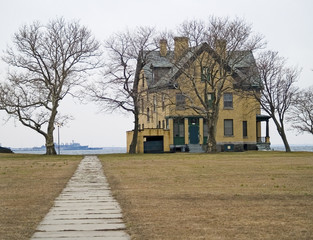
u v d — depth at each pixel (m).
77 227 11.23
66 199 15.77
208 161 34.88
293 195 15.95
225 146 60.03
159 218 12.13
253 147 62.19
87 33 67.62
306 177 21.92
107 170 27.36
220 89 50.31
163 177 22.66
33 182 21.06
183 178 22.11
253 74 51.28
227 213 12.71
